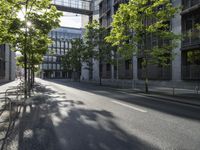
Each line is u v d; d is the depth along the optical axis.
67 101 12.91
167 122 7.33
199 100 12.51
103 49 32.00
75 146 4.98
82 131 6.23
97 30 32.53
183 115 8.55
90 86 30.38
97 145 5.05
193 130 6.33
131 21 17.14
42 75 93.44
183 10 21.64
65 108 10.24
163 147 4.91
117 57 33.53
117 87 25.70
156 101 12.87
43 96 15.96
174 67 22.80
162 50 16.91
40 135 5.86
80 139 5.50
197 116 8.36
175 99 13.03
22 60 25.59
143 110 9.66
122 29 17.89
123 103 11.96
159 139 5.48
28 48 15.77
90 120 7.62
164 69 24.56
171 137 5.65
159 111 9.42
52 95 16.70
